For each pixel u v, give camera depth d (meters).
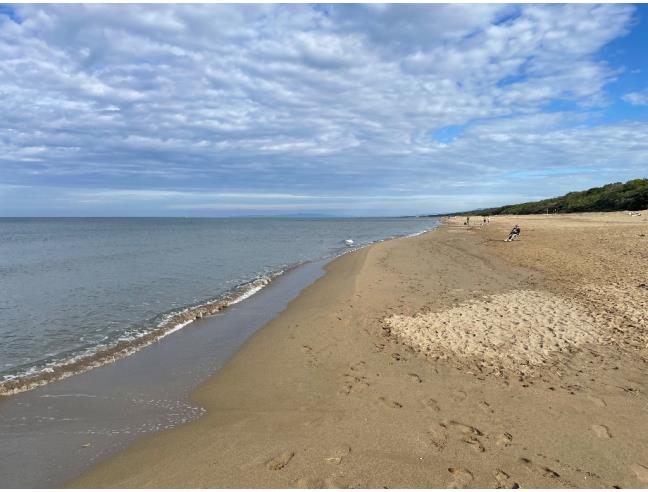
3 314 11.88
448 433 4.95
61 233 65.25
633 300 10.55
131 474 4.39
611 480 4.09
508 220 66.12
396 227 89.81
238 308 12.59
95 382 7.11
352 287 13.56
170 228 89.06
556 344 7.86
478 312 10.03
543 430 5.00
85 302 13.45
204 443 4.96
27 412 6.01
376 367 7.07
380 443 4.76
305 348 8.20
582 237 26.33
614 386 6.15
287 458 4.52
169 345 9.12
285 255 28.48
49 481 4.36
